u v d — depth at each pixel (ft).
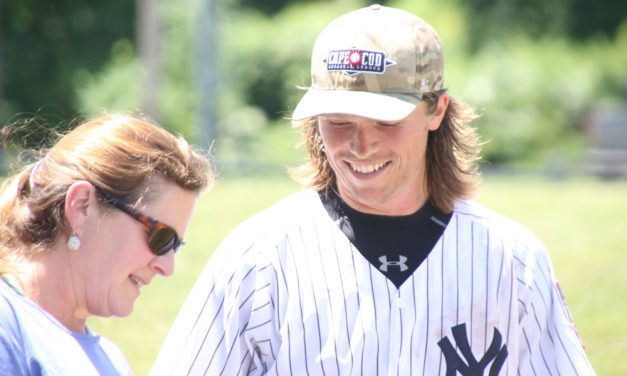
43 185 22.34
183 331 28.35
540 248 29.63
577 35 264.11
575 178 173.06
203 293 28.53
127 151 22.82
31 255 22.22
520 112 233.96
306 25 268.62
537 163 222.28
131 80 256.93
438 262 28.53
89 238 22.43
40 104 264.11
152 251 22.99
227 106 244.63
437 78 28.48
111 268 22.62
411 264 28.50
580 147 223.10
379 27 27.96
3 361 20.61
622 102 238.89
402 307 27.96
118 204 22.58
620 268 83.20
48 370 21.04
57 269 22.35
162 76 243.19
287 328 27.84
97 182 22.44
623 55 254.27
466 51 254.47
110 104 252.83
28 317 21.35
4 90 265.95
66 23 277.64
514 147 227.40
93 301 22.65
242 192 135.03
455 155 29.86
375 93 27.53
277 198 127.65
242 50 263.08
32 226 22.16
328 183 29.53
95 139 22.91
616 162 175.32
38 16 277.23
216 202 122.11
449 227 29.04
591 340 61.21
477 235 29.01
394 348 27.68
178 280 72.90
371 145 27.55
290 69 261.44
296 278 28.17
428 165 29.37
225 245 29.01
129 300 23.38
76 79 265.54
